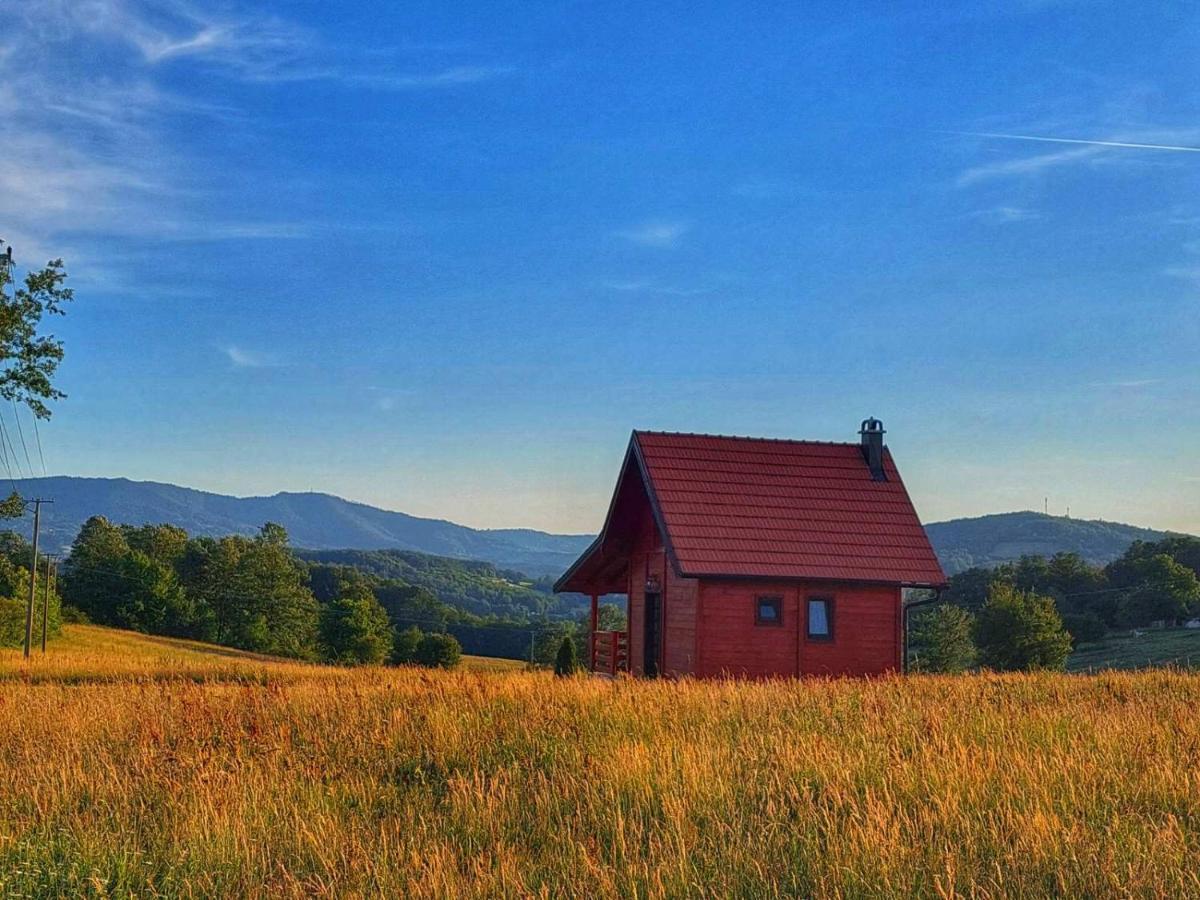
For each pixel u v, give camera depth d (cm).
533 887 683
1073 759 980
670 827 791
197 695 1521
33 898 688
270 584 13388
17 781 972
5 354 4322
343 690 1716
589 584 3388
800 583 2603
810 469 2862
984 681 2055
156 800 915
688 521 2627
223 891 698
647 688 1753
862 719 1319
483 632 15900
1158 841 724
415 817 867
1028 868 689
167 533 14812
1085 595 11256
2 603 8656
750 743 1125
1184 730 1188
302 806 892
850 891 655
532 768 1030
